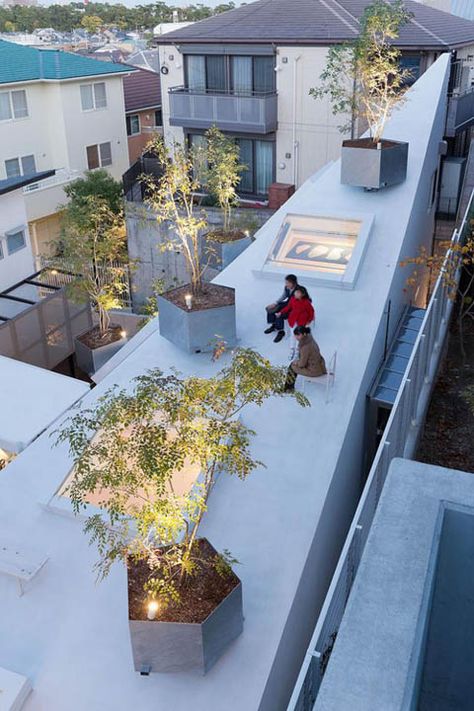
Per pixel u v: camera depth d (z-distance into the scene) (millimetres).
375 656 2965
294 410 9578
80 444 6250
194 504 6359
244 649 6648
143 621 6055
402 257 13203
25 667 6699
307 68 22234
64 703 6371
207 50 23531
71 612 7180
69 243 16141
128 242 22812
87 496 8562
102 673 6582
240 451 6371
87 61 30500
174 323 10781
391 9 14219
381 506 3764
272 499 8234
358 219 13414
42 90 28844
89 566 7629
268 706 6488
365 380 10289
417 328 13227
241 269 13266
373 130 15852
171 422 6047
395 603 3207
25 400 10320
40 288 17297
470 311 13828
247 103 22719
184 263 22047
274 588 7203
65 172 28828
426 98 17766
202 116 23703
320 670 5500
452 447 10312
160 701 6293
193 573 6523
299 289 10289
